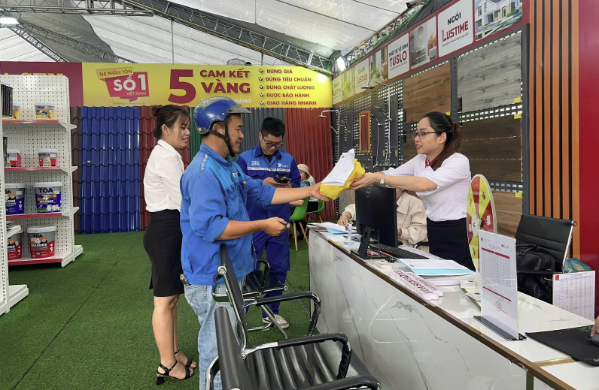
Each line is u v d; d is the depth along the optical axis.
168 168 2.12
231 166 1.78
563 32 2.59
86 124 7.26
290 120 7.70
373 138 5.70
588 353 0.92
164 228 2.12
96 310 3.34
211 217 1.55
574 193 2.54
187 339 2.81
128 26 8.16
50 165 4.67
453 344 1.17
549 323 1.13
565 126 2.60
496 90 3.19
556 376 0.83
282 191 2.09
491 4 3.22
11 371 2.36
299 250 5.60
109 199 7.36
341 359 1.46
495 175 3.23
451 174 2.07
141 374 2.32
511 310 1.00
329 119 7.78
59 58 13.10
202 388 1.71
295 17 5.60
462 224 2.16
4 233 3.31
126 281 4.17
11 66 7.00
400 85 4.84
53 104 4.68
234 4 5.54
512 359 0.93
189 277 1.70
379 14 4.93
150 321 3.11
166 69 7.37
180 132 2.20
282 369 1.50
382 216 1.79
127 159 7.38
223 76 7.50
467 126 3.56
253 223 1.58
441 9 3.91
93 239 6.64
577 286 1.83
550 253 2.08
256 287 2.24
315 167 7.78
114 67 7.27
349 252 2.05
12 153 4.48
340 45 6.55
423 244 2.77
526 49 2.89
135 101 7.36
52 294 3.76
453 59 3.74
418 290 1.37
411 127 4.59
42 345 2.70
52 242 4.80
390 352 1.60
